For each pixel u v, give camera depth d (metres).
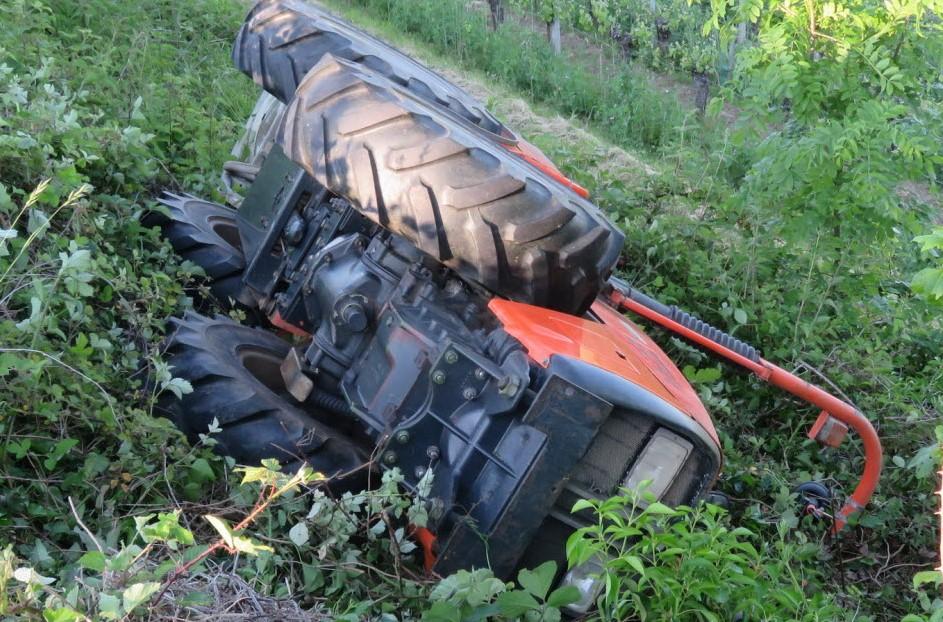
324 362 3.86
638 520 3.01
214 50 8.85
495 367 3.33
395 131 3.61
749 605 3.15
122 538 3.00
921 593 3.53
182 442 3.31
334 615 2.83
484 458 3.28
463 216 3.52
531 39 18.25
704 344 4.76
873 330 6.77
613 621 3.22
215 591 2.55
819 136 6.12
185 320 4.03
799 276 6.80
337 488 3.58
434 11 17.75
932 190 7.11
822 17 6.57
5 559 2.13
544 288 3.63
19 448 2.95
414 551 3.50
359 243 4.05
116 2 8.45
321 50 4.63
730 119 17.42
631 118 16.34
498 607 2.86
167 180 5.54
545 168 4.68
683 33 21.38
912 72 6.59
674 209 7.23
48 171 4.02
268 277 4.45
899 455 5.70
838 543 4.67
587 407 3.20
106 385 3.44
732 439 5.51
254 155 5.44
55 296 3.35
